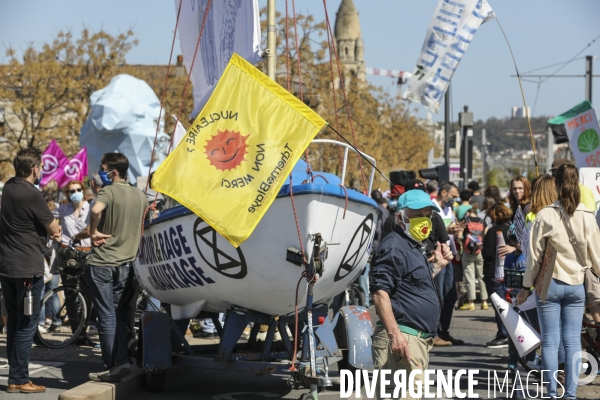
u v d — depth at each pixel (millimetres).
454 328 12875
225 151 6668
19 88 40969
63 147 40031
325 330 7285
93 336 11109
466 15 12719
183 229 7195
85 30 40406
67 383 8078
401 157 65250
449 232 10953
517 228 8875
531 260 7070
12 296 7621
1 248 7387
